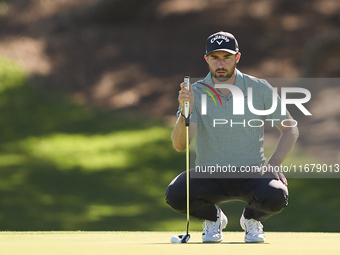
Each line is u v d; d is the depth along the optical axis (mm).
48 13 83875
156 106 68125
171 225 39719
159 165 53969
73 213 41688
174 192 13727
